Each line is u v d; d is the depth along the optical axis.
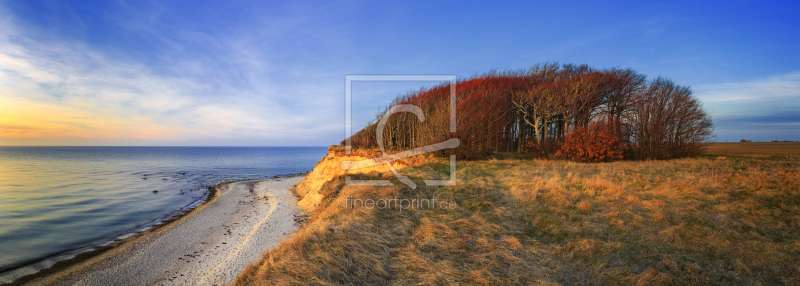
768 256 6.59
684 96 25.84
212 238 12.78
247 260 10.24
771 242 7.17
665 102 25.83
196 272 9.51
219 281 8.83
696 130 25.94
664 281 6.17
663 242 7.68
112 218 17.03
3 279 9.18
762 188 10.74
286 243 8.65
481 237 8.95
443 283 6.47
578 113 33.03
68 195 24.47
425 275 6.74
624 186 12.52
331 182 18.72
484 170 18.88
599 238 8.33
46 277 9.33
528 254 7.98
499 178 16.42
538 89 32.19
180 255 10.94
